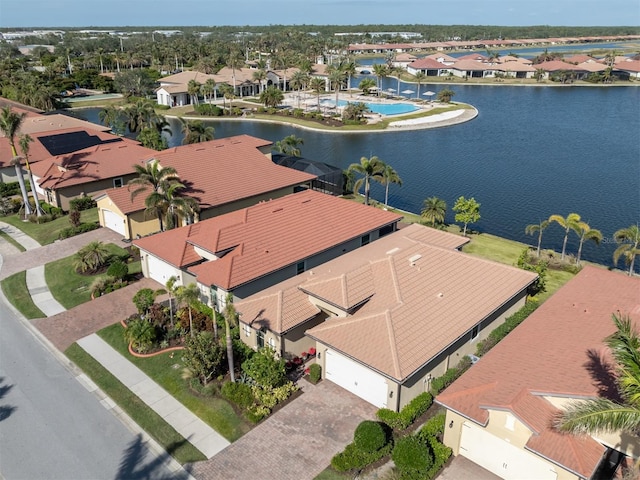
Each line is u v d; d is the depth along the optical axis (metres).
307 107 127.06
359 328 28.17
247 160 57.84
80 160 61.34
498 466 22.83
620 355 16.81
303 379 29.38
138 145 73.94
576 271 43.03
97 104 131.50
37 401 27.81
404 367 25.34
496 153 87.56
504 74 181.50
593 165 80.12
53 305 37.81
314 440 24.75
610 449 21.92
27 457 24.08
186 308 34.72
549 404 22.09
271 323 30.11
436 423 24.98
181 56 190.50
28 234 51.44
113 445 24.72
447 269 33.66
